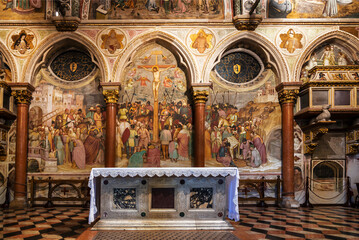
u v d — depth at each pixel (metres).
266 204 11.56
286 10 12.04
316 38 11.97
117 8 12.15
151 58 12.61
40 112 12.19
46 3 11.85
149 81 12.52
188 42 12.08
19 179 11.42
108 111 11.80
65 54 12.66
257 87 12.52
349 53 12.47
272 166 12.12
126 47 11.99
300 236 6.83
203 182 7.59
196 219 7.50
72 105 12.34
